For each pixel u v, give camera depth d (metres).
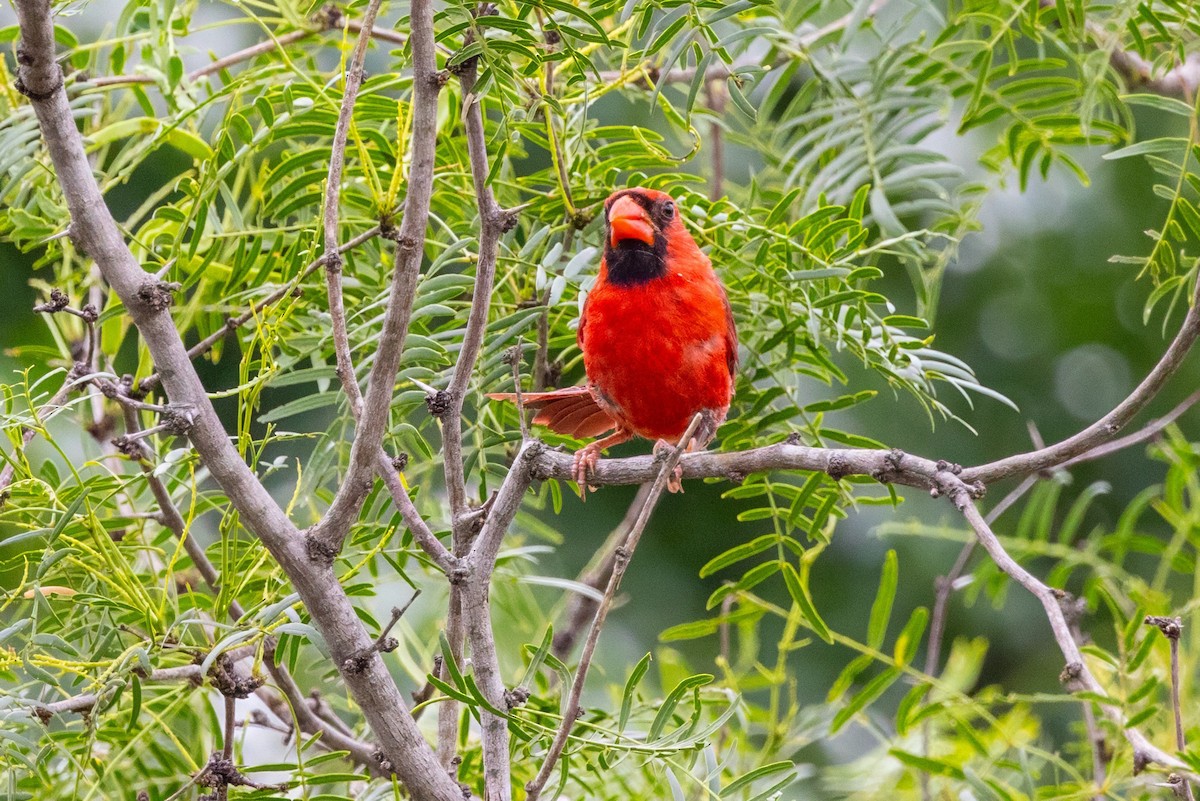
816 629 8.28
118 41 8.37
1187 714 8.94
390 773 6.88
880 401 13.23
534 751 7.44
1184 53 9.31
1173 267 8.03
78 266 9.23
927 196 10.41
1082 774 9.36
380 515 7.65
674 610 13.16
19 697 6.54
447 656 5.55
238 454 6.40
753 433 8.80
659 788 8.20
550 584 7.61
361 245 8.31
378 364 5.86
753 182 8.90
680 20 6.47
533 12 7.65
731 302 9.02
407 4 8.80
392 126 8.62
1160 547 9.46
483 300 6.22
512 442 8.30
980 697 9.27
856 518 13.55
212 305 8.38
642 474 7.29
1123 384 13.75
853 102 9.87
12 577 9.31
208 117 10.56
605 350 8.46
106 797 7.77
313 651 10.09
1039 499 9.80
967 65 10.07
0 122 7.86
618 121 12.23
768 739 9.01
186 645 6.93
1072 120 9.59
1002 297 13.92
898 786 9.55
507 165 8.77
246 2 9.34
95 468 8.20
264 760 9.28
